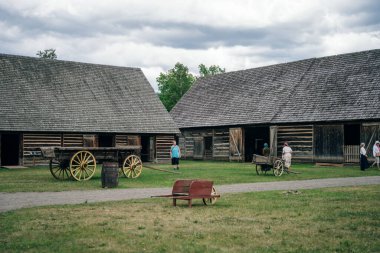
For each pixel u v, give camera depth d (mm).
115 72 42312
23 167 32375
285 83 40344
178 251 7625
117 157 22500
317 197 14234
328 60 39125
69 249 7727
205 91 47969
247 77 45000
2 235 8734
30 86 36469
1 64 36625
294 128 36562
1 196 15000
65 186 18266
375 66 35312
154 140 39906
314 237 8688
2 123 32688
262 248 7848
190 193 12445
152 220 10344
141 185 18828
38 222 10016
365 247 7930
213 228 9461
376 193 15172
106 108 38500
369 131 32344
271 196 14594
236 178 21969
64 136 35500
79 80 39531
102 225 9750
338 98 35000
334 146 34062
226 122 41219
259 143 43625
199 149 44781
